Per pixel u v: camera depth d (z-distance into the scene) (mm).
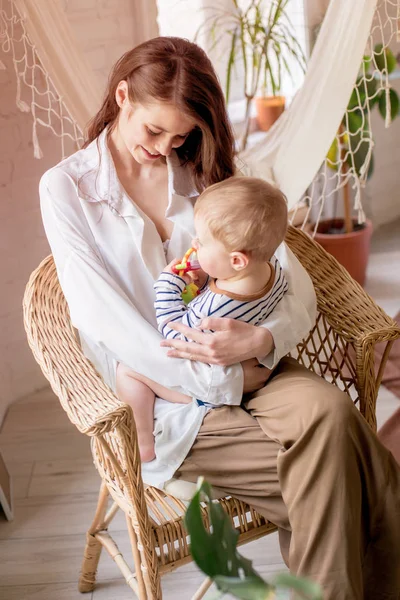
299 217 3221
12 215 2361
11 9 2000
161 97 1420
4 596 1798
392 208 3717
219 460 1430
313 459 1318
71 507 2066
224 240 1377
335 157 3027
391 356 2629
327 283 1699
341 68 2072
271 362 1477
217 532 776
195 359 1430
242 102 3311
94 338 1477
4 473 2084
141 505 1341
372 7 1984
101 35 2363
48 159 2395
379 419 2295
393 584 1410
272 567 1830
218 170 1608
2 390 2467
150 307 1597
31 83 2275
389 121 2178
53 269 1650
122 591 1799
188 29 2893
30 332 1523
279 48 2754
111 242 1567
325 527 1314
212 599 787
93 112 2018
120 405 1287
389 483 1373
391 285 3107
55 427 2408
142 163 1596
